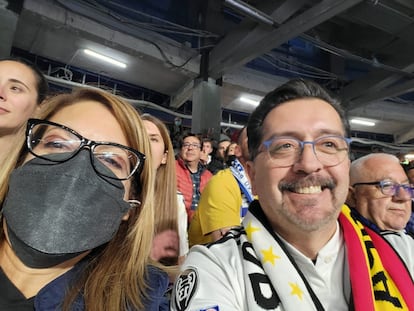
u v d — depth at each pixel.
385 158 1.36
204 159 3.09
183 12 4.79
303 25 3.41
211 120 4.56
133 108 0.81
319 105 0.91
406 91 4.82
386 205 1.29
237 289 0.82
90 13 3.86
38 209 0.63
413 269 1.01
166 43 4.47
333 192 0.86
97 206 0.67
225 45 4.32
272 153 0.89
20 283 0.66
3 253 0.69
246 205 1.57
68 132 0.72
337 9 3.15
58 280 0.68
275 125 0.91
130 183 0.79
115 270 0.75
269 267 0.82
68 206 0.64
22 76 1.39
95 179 0.68
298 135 0.88
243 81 5.15
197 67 4.66
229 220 1.47
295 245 0.90
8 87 1.35
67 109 0.76
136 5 4.43
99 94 0.79
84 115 0.75
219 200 1.50
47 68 4.73
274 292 0.80
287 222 0.86
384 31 4.16
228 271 0.84
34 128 0.72
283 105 0.92
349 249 0.89
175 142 3.69
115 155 0.74
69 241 0.63
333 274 0.89
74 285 0.70
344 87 5.47
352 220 0.97
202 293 0.79
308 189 0.85
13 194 0.65
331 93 0.95
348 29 4.62
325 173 0.85
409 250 1.07
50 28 3.81
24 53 4.56
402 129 7.22
